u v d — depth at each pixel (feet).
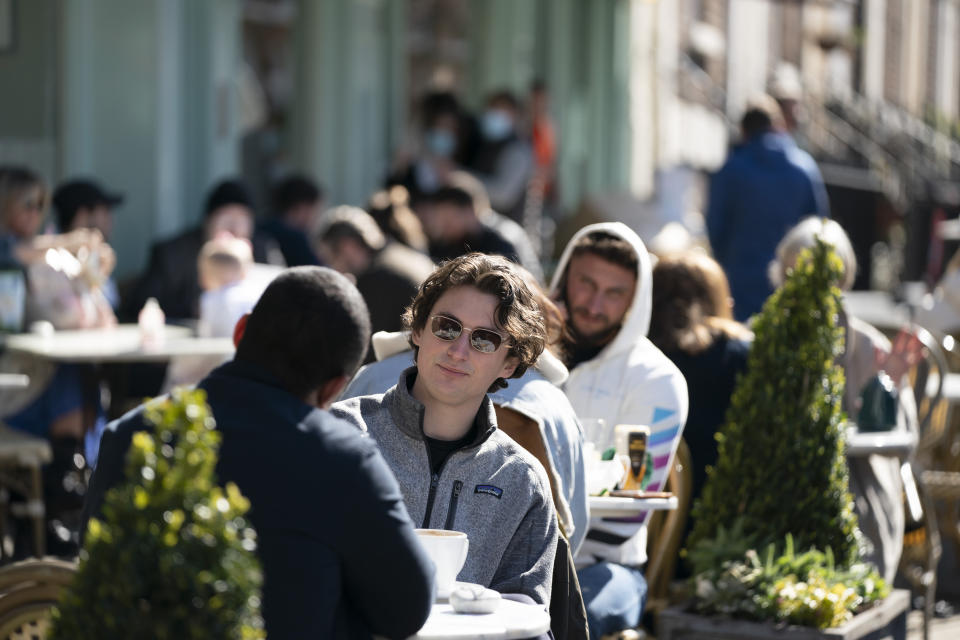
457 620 23.32
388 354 32.89
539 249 101.24
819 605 32.81
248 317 22.56
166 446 17.65
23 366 53.42
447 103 90.84
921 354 46.14
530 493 25.96
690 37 152.56
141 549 16.88
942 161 200.85
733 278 73.61
